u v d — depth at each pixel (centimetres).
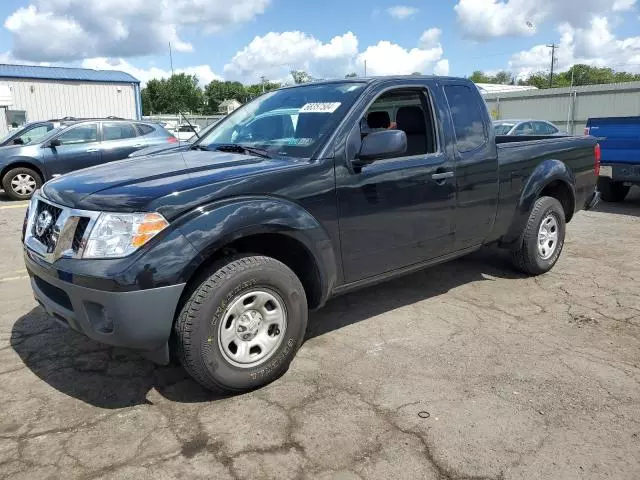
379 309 470
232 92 8769
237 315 319
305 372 358
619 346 396
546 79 7850
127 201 295
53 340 410
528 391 333
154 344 298
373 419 304
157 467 266
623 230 784
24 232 356
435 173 423
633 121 892
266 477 259
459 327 431
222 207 309
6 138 1267
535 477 258
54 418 308
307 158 359
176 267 289
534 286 529
